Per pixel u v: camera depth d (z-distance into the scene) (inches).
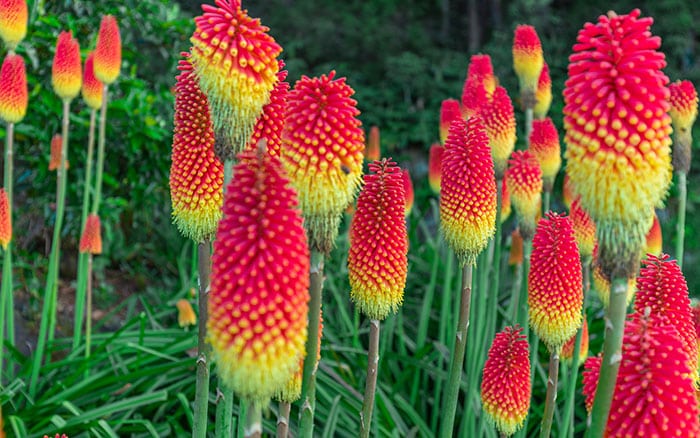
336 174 100.4
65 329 309.3
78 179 322.7
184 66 127.4
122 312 332.5
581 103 85.6
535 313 138.6
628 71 85.1
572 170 87.5
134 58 350.9
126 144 329.4
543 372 243.3
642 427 89.9
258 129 118.3
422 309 272.1
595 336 276.2
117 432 204.5
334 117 100.2
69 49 218.8
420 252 338.3
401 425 221.0
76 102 315.9
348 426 209.5
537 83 238.5
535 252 138.9
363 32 762.2
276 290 83.6
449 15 893.8
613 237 86.7
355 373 249.4
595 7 714.2
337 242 322.7
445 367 256.8
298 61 726.5
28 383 224.8
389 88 678.5
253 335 84.0
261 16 781.9
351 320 292.8
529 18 716.7
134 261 378.6
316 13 792.9
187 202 124.7
